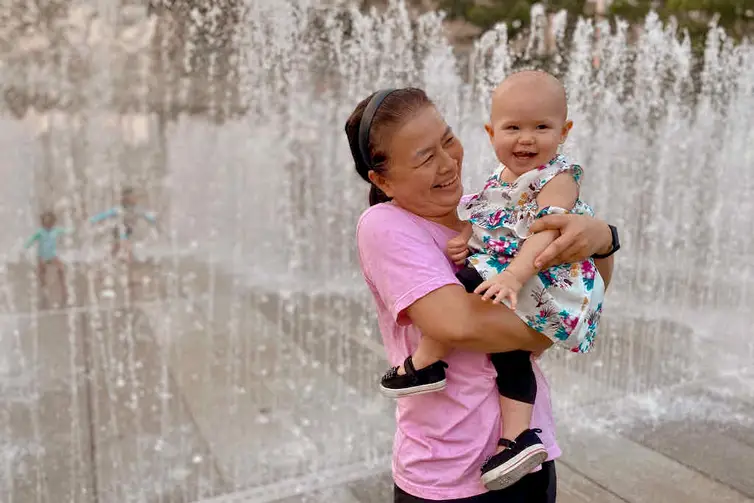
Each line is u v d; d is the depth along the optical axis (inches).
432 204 69.8
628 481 138.3
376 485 137.2
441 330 64.1
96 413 169.3
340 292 299.1
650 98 362.6
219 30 327.0
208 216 389.1
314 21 319.0
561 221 65.5
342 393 184.2
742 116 346.3
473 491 68.5
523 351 69.7
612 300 280.7
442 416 68.6
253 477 139.7
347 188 367.2
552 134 72.0
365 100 69.8
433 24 321.4
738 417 171.3
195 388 186.2
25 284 320.5
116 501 130.4
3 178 369.4
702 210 358.3
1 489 133.6
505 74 334.6
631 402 180.1
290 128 359.6
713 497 132.3
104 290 302.5
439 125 67.1
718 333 242.2
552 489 74.1
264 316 260.2
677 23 448.1
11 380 191.2
